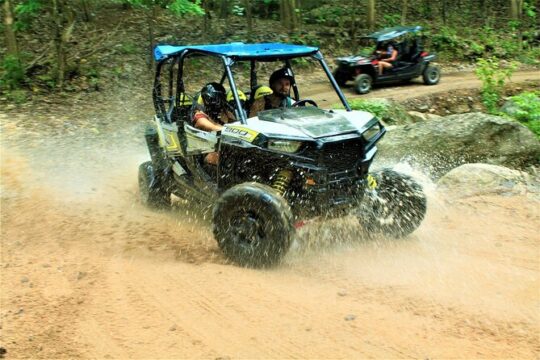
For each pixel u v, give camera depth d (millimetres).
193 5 14820
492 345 3559
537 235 5746
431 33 22906
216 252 5305
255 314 4016
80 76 14227
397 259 5090
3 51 15125
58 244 5613
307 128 4891
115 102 13047
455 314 3975
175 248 5461
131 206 6996
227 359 3457
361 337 3676
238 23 21719
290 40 20234
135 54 16531
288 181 4965
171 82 6367
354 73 15641
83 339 3742
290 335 3721
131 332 3820
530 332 3711
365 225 5555
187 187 6098
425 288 4430
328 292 4375
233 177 5316
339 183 4965
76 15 18766
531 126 11477
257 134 4898
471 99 15500
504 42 22594
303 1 25047
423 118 13008
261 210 4648
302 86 16234
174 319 3990
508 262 5004
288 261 5008
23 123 11109
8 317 4051
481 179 7352
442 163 8820
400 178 5504
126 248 5484
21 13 14359
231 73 5219
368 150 5152
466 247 5406
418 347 3543
